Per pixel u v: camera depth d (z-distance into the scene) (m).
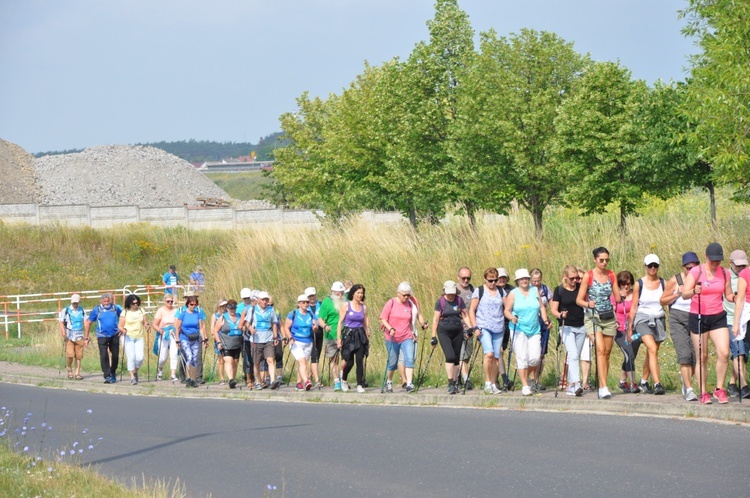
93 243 79.69
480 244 37.47
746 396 21.70
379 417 22.98
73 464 17.81
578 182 44.75
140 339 33.59
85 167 150.62
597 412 21.80
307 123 89.56
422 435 19.84
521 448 17.75
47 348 44.44
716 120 33.06
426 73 56.22
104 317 34.06
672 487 14.24
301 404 26.91
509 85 49.53
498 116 48.91
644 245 35.69
